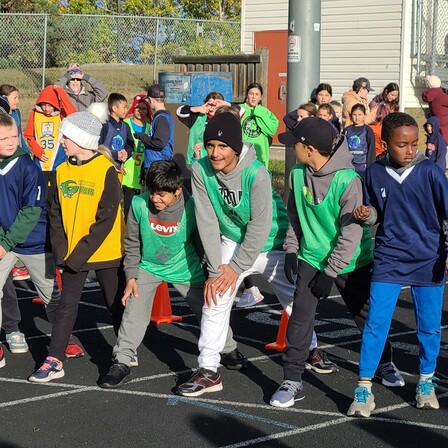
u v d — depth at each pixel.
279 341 7.15
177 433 5.30
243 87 16.20
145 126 11.52
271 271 6.18
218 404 5.82
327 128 5.51
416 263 5.52
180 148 14.23
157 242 6.05
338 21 21.30
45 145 10.54
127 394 6.04
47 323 8.09
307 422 5.49
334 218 5.59
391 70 20.64
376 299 5.57
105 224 6.11
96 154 6.18
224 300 5.95
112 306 6.41
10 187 6.22
